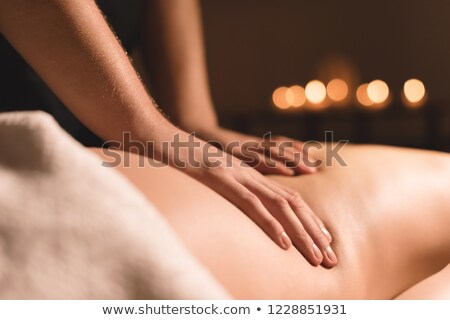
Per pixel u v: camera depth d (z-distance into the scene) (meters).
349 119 4.30
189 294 0.27
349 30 5.14
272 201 0.49
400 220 0.56
